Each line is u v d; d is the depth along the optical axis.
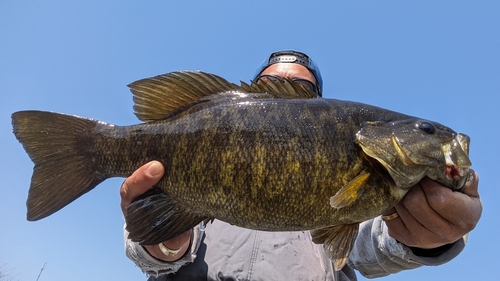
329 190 0.33
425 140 0.34
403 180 0.33
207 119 0.35
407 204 0.33
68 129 0.39
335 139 0.34
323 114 0.34
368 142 0.33
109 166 0.37
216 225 0.47
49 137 0.39
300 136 0.33
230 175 0.33
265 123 0.34
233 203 0.33
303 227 0.33
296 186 0.33
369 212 0.34
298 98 0.36
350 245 0.36
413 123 0.35
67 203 0.37
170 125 0.36
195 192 0.34
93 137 0.38
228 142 0.34
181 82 0.37
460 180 0.33
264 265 0.43
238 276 0.43
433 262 0.37
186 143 0.35
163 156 0.35
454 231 0.33
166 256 0.40
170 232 0.35
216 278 0.43
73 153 0.38
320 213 0.33
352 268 0.51
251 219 0.34
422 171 0.33
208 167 0.34
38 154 0.38
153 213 0.35
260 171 0.33
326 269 0.46
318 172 0.33
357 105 0.36
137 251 0.40
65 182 0.38
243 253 0.44
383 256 0.43
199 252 0.45
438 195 0.32
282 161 0.33
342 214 0.33
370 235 0.45
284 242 0.45
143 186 0.34
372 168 0.34
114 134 0.38
